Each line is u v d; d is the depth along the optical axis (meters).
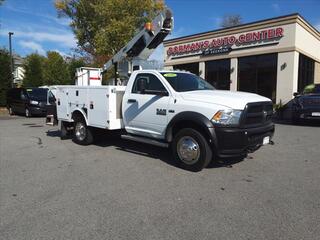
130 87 7.45
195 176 5.73
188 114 5.94
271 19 18.52
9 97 20.80
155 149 8.09
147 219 3.98
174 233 3.62
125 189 5.08
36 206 4.42
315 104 12.84
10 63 26.27
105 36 22.53
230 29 20.64
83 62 31.66
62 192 4.98
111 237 3.54
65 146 8.68
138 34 9.04
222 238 3.49
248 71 20.11
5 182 5.50
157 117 6.66
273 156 7.23
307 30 19.42
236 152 5.62
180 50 24.03
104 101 7.69
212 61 22.12
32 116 19.12
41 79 34.25
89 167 6.44
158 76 6.82
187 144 6.07
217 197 4.70
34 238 3.52
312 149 8.02
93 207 4.37
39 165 6.66
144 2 23.22
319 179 5.52
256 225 3.79
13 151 8.12
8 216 4.10
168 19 8.36
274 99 18.81
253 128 5.82
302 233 3.58
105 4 23.70
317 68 22.88
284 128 12.41
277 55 18.53
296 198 4.62
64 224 3.86
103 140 9.26
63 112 9.35
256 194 4.80
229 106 5.64
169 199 4.64
